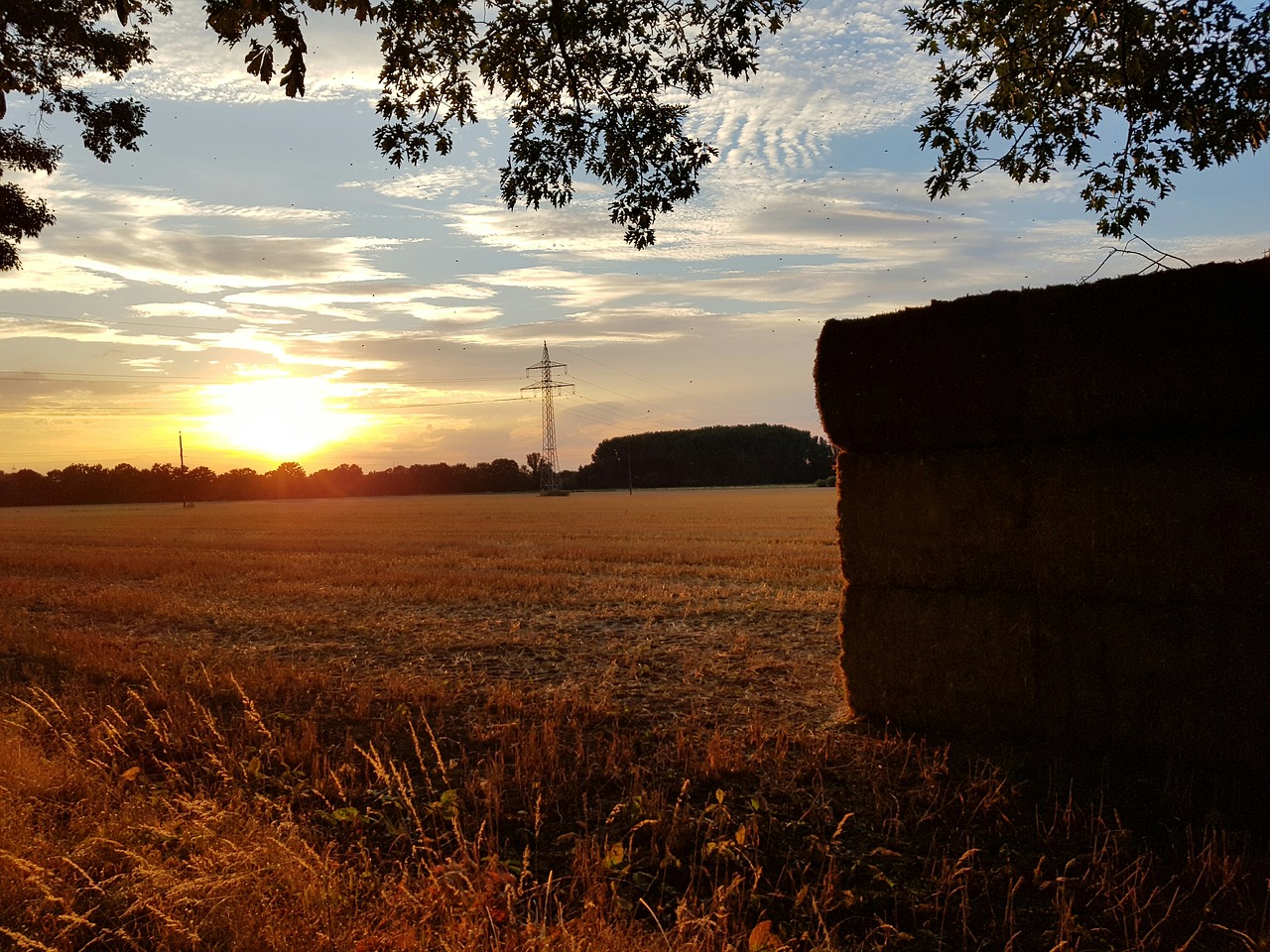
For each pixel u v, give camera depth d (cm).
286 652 1012
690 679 820
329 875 383
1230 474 520
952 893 384
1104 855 422
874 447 663
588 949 322
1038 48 690
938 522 628
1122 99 714
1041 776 530
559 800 511
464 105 755
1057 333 571
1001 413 598
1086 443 570
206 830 428
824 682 805
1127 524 553
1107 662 561
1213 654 525
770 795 515
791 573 1788
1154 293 538
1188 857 407
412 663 921
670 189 742
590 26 690
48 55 1224
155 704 732
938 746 596
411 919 361
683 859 437
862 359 655
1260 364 504
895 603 648
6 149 1391
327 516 6022
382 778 499
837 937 358
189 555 2530
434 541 3041
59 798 507
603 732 646
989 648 606
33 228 1503
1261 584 510
